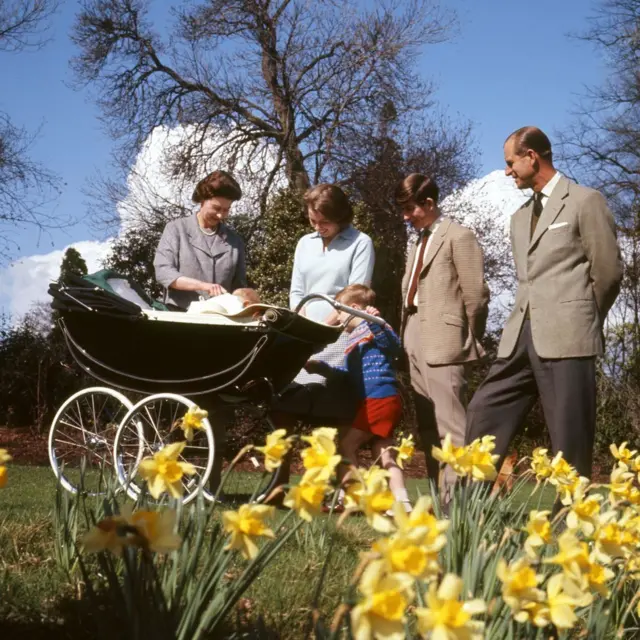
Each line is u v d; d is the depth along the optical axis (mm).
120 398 5598
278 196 17438
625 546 1892
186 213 23016
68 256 35469
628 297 15758
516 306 4793
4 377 17219
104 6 23719
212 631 1847
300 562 3205
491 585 1863
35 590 2590
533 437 15961
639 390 15156
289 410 5414
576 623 2105
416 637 1896
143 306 5527
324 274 5695
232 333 5047
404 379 15477
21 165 19047
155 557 2051
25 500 4965
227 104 23516
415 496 6043
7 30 18688
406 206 5652
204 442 5844
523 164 4750
